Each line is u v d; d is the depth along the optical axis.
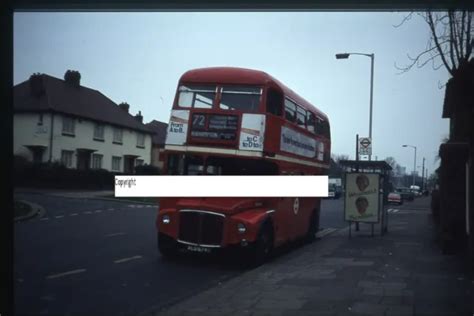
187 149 12.70
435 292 8.62
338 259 12.73
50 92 44.62
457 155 13.27
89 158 48.34
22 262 11.76
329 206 47.16
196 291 9.38
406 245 15.68
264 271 11.17
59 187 41.44
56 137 43.75
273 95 13.28
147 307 8.05
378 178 17.89
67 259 12.40
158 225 12.55
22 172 40.12
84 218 23.53
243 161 12.53
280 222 13.98
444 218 13.41
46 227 19.31
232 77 12.85
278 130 13.46
